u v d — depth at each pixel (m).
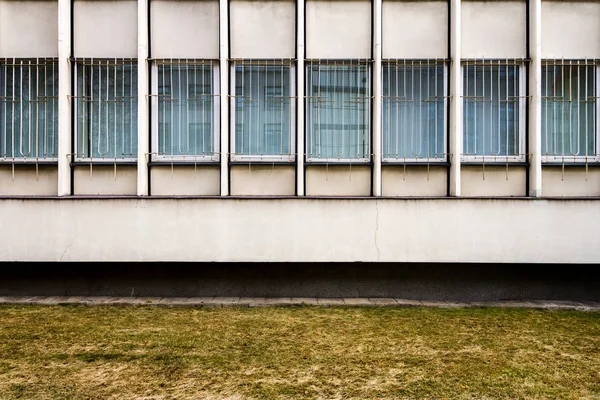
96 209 7.40
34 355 5.23
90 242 7.41
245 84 7.91
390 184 7.93
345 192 7.92
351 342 5.73
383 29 7.93
